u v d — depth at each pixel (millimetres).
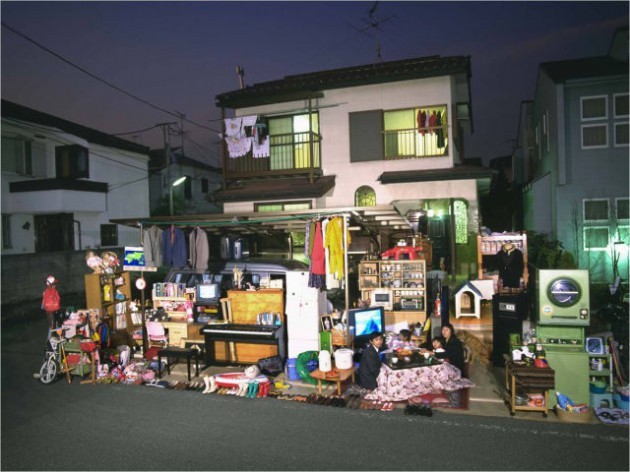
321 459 5555
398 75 14672
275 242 15336
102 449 6012
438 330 10305
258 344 9125
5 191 18312
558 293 7199
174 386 8320
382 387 7598
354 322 9211
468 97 16688
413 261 10844
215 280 10141
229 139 16422
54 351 8867
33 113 19391
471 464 5344
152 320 10094
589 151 15016
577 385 6777
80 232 19594
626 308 8625
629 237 14656
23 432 6562
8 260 14406
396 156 14992
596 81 14750
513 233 11492
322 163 15672
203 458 5684
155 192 26781
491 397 7352
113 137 22719
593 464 5293
